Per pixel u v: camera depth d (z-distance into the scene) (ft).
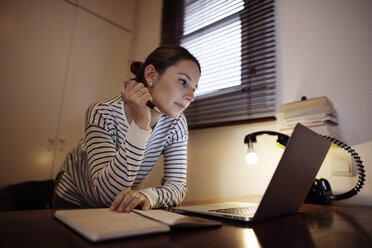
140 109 2.42
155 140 3.22
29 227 1.33
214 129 4.96
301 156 1.83
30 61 5.77
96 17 7.16
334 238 1.36
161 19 7.05
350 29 3.68
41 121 5.79
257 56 4.65
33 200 4.78
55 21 6.31
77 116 6.40
